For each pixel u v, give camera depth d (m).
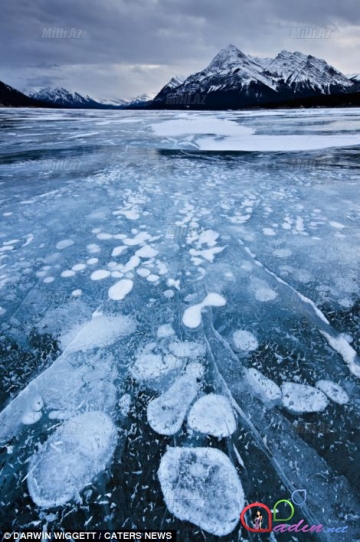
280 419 0.98
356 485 0.81
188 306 1.53
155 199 3.10
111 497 0.79
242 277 1.76
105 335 1.34
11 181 3.80
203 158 5.40
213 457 0.87
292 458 0.87
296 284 1.69
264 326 1.38
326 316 1.44
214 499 0.78
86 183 3.70
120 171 4.37
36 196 3.19
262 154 5.73
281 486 0.81
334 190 3.31
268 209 2.79
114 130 9.88
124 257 1.98
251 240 2.20
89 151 6.07
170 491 0.80
